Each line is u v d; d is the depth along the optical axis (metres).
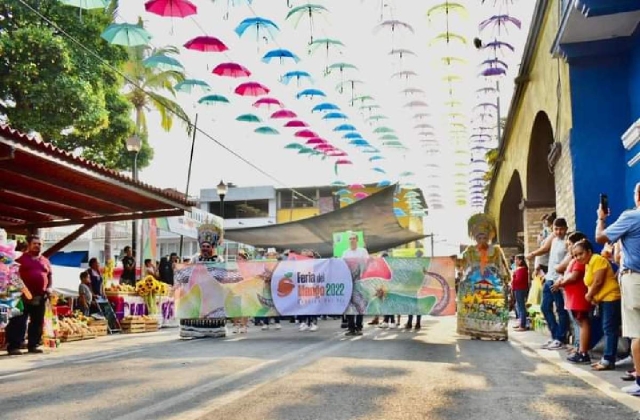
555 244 8.84
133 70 23.61
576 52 8.95
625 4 7.61
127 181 10.07
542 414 4.43
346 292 10.62
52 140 18.08
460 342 9.48
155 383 5.77
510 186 20.17
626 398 4.99
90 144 19.83
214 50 10.02
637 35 8.38
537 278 12.24
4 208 11.51
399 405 4.71
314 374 6.20
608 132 8.99
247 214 45.94
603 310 6.59
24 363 7.58
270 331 12.58
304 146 17.88
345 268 10.71
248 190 45.47
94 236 34.94
